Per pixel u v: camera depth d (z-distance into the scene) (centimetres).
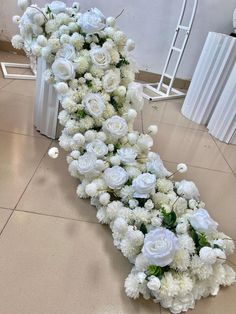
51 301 63
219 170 129
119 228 71
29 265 69
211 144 154
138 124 160
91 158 86
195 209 81
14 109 142
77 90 94
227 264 80
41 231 79
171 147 141
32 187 93
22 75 185
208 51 164
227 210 104
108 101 100
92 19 95
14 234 76
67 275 69
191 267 66
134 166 91
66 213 87
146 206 77
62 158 111
